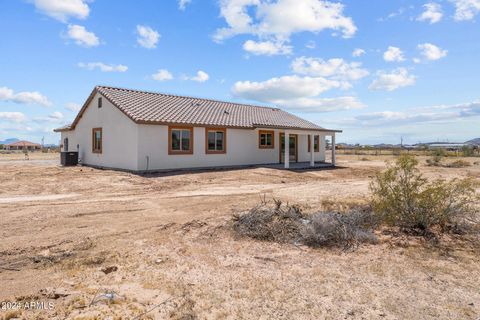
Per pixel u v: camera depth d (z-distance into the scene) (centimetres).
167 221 796
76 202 1006
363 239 663
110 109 1938
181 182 1467
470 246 630
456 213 725
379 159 3553
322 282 465
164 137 1802
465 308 392
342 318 366
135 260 545
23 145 9044
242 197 1122
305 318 365
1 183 1321
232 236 693
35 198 1067
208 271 504
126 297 408
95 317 355
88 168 1905
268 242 660
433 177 1767
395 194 752
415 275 494
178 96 2422
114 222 782
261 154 2348
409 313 379
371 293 431
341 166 2467
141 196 1136
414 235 697
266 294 424
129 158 1761
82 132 2286
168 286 445
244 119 2309
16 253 563
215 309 383
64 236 662
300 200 1061
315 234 655
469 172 2045
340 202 1001
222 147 2086
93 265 521
